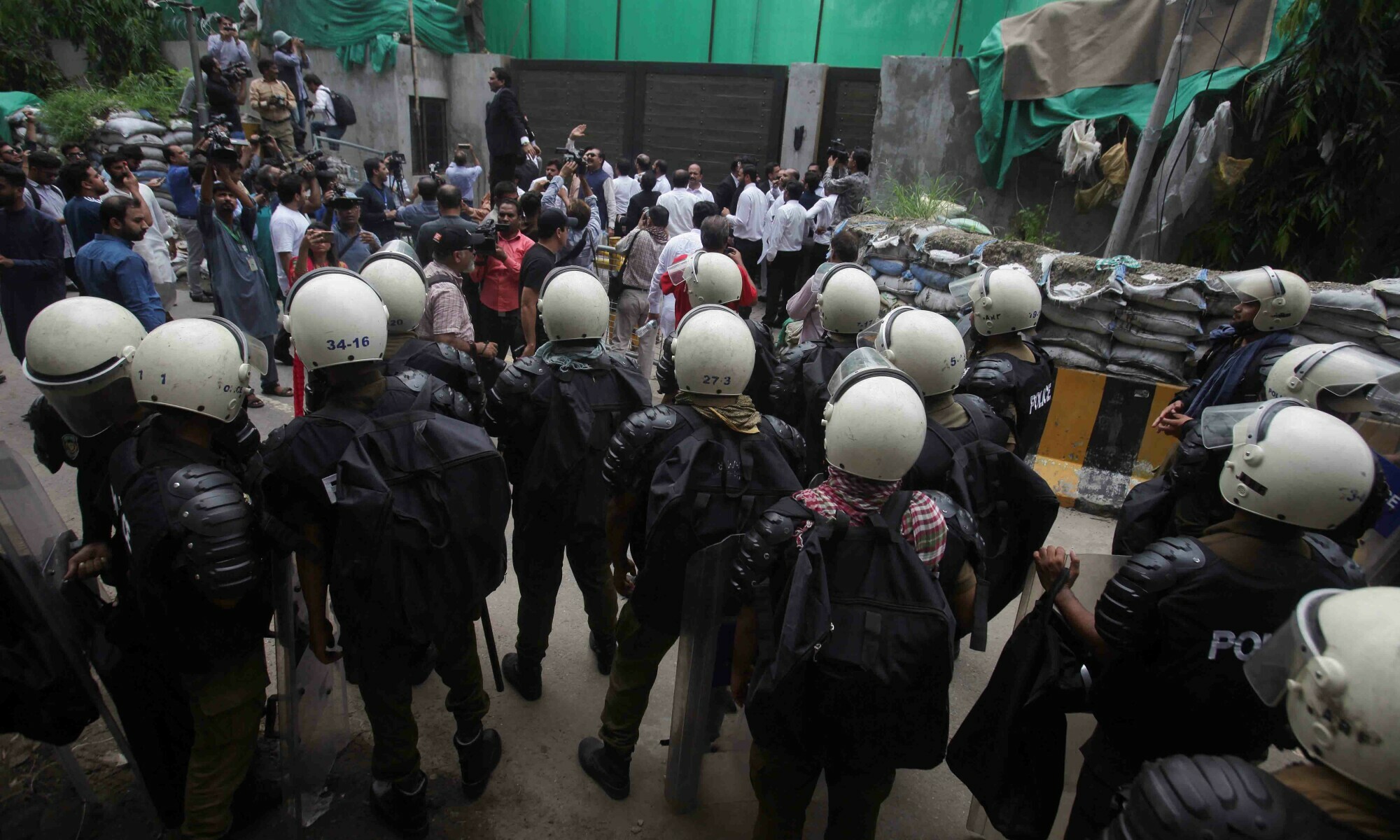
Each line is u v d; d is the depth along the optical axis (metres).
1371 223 6.74
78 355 1.90
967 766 2.14
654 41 13.27
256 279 5.60
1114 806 1.67
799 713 1.77
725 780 2.64
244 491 1.98
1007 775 2.07
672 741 2.48
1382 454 2.54
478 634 3.53
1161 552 1.66
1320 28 6.11
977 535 1.98
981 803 2.11
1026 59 7.57
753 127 11.95
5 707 1.92
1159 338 4.84
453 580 2.08
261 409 5.64
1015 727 2.02
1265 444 1.57
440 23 13.65
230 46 11.87
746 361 2.26
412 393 2.22
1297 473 1.51
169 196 9.76
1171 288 4.71
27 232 4.96
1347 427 1.56
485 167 14.02
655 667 2.50
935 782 2.87
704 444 2.18
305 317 1.98
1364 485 1.51
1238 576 1.58
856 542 1.77
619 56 13.59
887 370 1.86
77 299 1.98
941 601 1.72
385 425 2.02
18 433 4.95
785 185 9.81
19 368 6.11
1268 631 1.59
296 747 2.19
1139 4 7.06
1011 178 8.16
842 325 3.23
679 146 12.61
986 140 8.07
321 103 12.02
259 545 1.87
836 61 12.14
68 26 14.25
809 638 1.67
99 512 2.05
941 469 2.35
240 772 2.15
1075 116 7.43
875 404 1.73
